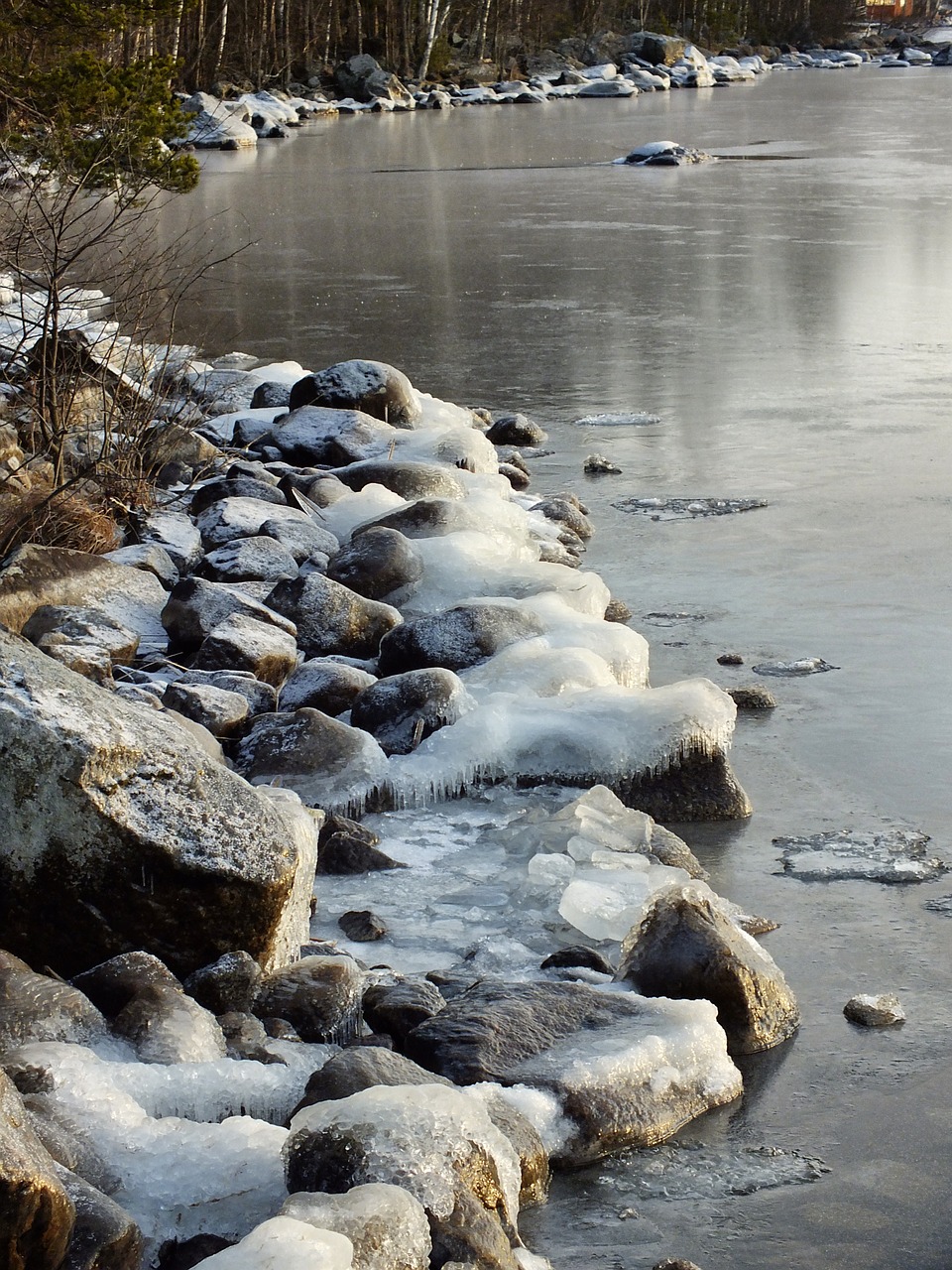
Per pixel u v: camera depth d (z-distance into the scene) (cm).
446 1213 319
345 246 2353
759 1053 427
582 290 1895
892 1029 436
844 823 568
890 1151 383
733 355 1484
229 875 427
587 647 685
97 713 429
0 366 1071
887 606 795
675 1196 367
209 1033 392
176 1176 331
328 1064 367
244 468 966
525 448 1163
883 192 2894
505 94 6606
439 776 588
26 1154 287
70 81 1410
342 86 6281
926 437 1163
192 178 1399
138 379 1127
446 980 449
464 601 711
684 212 2688
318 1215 301
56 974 422
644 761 586
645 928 452
